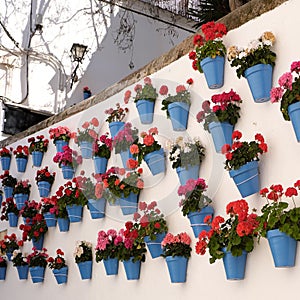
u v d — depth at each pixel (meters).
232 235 2.34
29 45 6.54
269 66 2.54
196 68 2.99
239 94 2.75
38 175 4.55
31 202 4.65
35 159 4.76
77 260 3.75
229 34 2.91
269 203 2.42
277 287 2.27
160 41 7.79
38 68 6.58
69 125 4.51
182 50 3.31
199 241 2.55
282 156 2.42
